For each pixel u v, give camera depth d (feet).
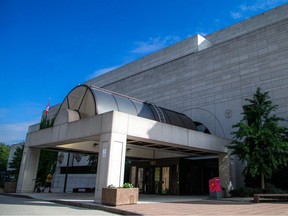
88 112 57.98
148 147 67.26
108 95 61.05
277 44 76.48
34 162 71.10
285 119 63.87
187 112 93.09
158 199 54.95
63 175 128.26
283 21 77.20
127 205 40.65
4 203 42.65
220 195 56.75
